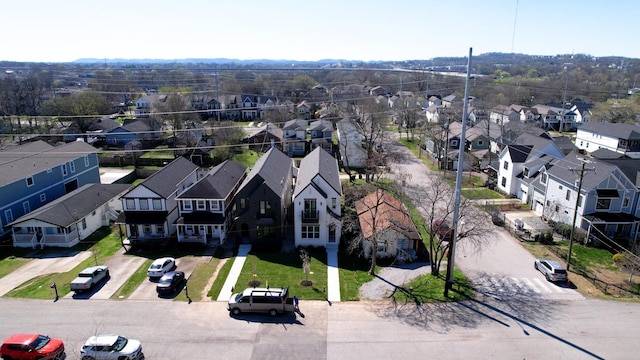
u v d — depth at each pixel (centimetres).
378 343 2464
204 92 11306
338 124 7456
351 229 3866
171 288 3003
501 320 2698
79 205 4169
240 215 3856
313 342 2469
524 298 2961
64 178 4978
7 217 4128
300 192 3734
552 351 2394
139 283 3170
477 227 3388
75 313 2764
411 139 8656
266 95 13125
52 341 2362
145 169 6266
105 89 12656
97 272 3147
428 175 5703
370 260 3584
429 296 2986
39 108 10212
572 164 4356
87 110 8475
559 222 4197
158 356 2338
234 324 2648
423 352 2388
